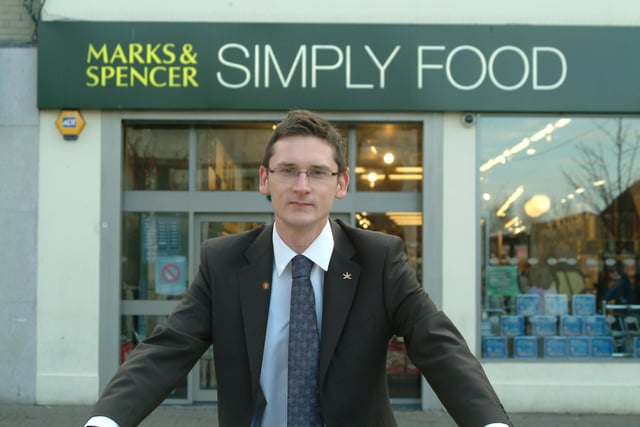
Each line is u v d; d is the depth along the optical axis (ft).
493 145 20.07
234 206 20.68
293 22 19.67
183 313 5.49
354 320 5.31
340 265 5.41
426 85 19.62
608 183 20.17
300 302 5.40
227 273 5.49
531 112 19.79
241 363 5.36
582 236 20.18
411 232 20.39
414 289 5.42
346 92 19.62
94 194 19.80
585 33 19.61
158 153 20.75
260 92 19.69
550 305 20.13
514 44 19.62
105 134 19.86
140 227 20.71
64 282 19.70
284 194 5.31
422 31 19.56
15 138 19.79
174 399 20.40
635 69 19.66
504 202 20.08
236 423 5.33
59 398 19.54
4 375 19.65
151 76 19.67
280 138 5.39
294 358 5.33
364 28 19.61
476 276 19.69
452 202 19.77
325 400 5.19
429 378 5.06
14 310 19.65
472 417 4.52
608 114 20.02
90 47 19.61
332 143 5.43
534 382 19.69
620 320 20.20
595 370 19.71
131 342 20.48
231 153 20.80
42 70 19.54
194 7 19.79
